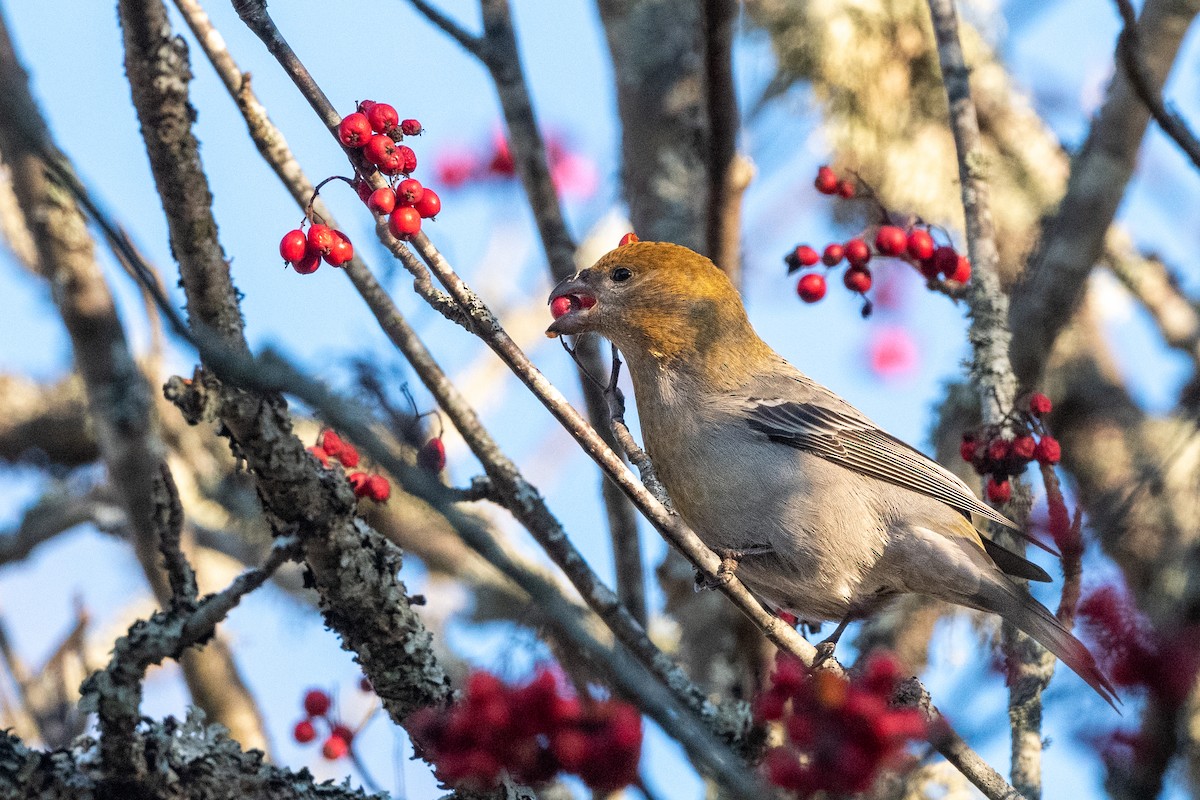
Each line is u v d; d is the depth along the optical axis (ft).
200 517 46.57
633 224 42.91
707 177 38.24
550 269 38.68
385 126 24.13
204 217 25.12
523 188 38.55
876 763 23.71
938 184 46.11
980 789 25.62
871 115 46.32
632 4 44.57
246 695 37.86
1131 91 36.40
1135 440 42.86
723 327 37.17
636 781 24.58
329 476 25.39
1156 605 36.73
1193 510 38.50
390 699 26.14
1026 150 45.96
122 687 23.85
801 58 46.32
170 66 24.56
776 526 35.22
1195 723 32.58
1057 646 28.58
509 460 31.19
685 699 29.89
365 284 31.53
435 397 31.22
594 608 30.45
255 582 24.95
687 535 27.84
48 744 33.47
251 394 24.12
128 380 36.29
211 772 24.95
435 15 37.14
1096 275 47.50
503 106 37.86
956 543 34.91
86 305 35.78
